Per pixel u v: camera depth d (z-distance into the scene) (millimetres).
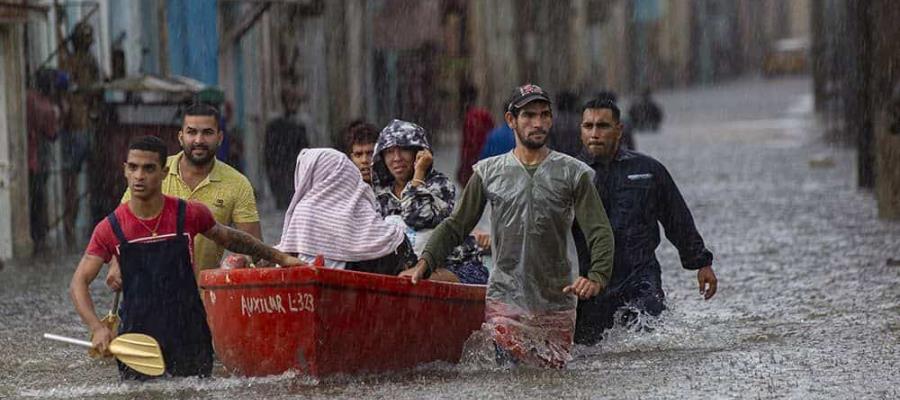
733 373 24500
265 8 70438
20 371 26641
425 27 112438
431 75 115375
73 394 23938
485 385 23656
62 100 49656
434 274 26219
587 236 24781
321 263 24250
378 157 26875
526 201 24766
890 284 36344
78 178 52031
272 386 23734
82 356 28281
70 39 50688
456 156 100688
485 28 141375
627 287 27219
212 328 24875
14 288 39031
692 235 27422
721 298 34875
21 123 46781
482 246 28969
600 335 27375
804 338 28359
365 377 24422
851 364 25203
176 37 66500
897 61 54438
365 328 24156
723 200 64750
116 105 49812
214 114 26531
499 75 143625
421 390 23281
